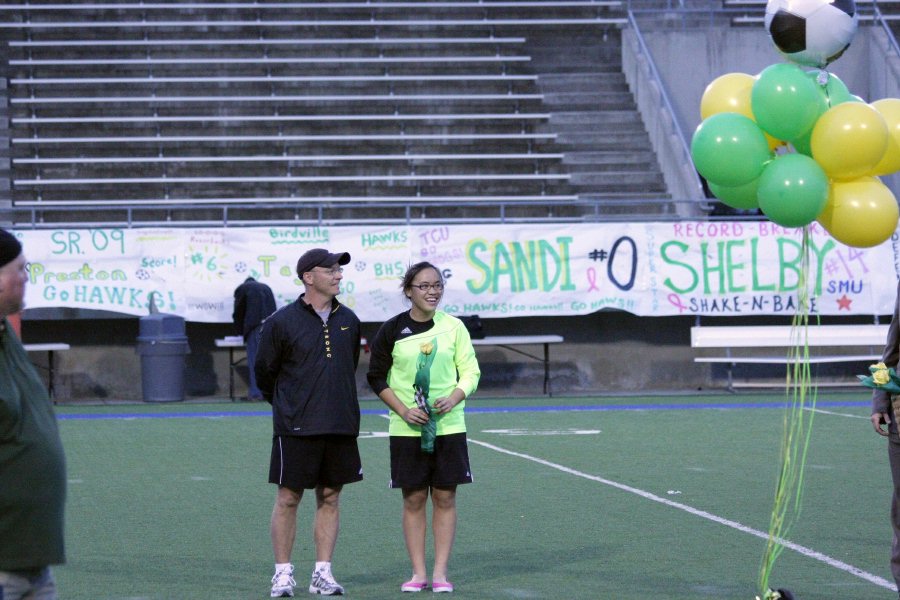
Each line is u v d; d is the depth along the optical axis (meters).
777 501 7.66
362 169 29.84
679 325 25.23
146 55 32.31
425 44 33.00
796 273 24.16
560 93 31.94
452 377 8.48
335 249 23.56
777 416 20.03
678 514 11.34
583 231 24.06
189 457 15.57
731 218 24.59
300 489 8.37
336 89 31.73
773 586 8.49
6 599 4.79
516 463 14.77
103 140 29.72
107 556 9.73
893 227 7.29
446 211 28.70
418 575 8.48
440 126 30.92
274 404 8.50
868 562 9.28
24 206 27.55
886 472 13.87
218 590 8.54
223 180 28.95
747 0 34.81
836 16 7.16
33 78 31.48
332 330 8.48
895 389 7.38
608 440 17.00
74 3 34.03
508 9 34.31
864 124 6.93
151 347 22.92
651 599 8.15
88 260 23.11
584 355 25.05
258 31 33.31
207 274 23.38
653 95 30.73
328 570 8.44
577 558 9.51
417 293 8.46
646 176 29.55
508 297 23.91
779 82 7.06
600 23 33.78
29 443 4.82
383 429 18.69
